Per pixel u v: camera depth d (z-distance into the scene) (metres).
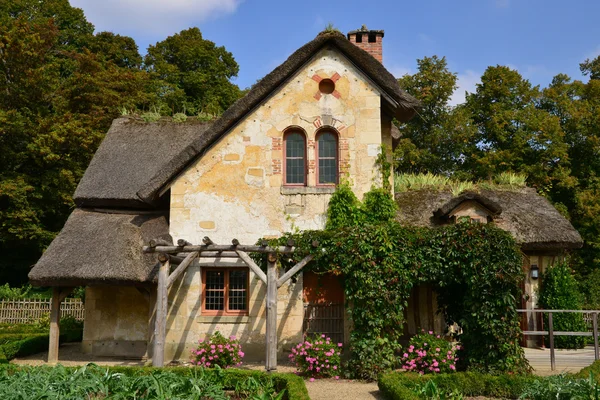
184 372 9.88
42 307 21.42
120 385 7.58
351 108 13.65
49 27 28.00
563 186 28.05
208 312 13.38
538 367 11.80
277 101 13.76
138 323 14.60
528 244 15.69
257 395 7.74
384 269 11.34
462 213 15.43
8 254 26.95
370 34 16.89
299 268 11.56
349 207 13.06
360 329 11.38
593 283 23.02
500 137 29.72
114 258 12.73
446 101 31.58
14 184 24.52
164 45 38.66
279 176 13.52
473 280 11.02
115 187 15.18
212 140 13.57
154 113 18.78
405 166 30.55
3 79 26.16
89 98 27.83
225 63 40.59
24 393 6.77
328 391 9.94
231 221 13.42
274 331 11.08
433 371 10.88
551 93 30.83
